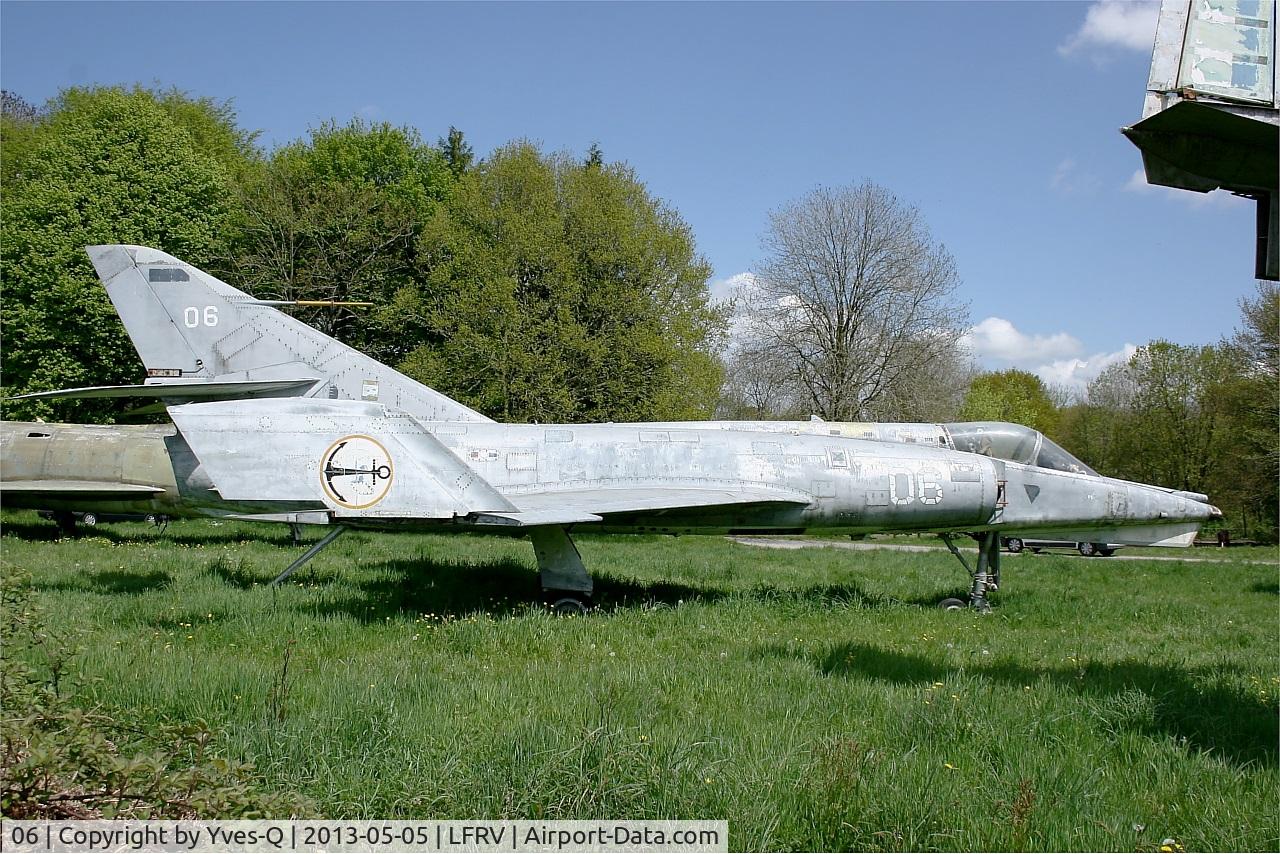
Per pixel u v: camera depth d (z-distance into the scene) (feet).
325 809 13.58
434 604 34.76
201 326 41.65
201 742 12.70
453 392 93.40
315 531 70.74
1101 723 19.60
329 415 32.50
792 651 26.53
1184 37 17.34
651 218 101.09
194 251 102.22
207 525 73.61
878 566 61.57
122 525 73.51
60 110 125.70
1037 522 40.29
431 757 15.15
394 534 71.51
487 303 90.38
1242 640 33.88
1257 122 16.40
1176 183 18.48
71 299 91.66
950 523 39.60
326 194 114.62
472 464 37.83
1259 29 17.65
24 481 57.82
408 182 124.47
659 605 35.14
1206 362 159.74
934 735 18.06
